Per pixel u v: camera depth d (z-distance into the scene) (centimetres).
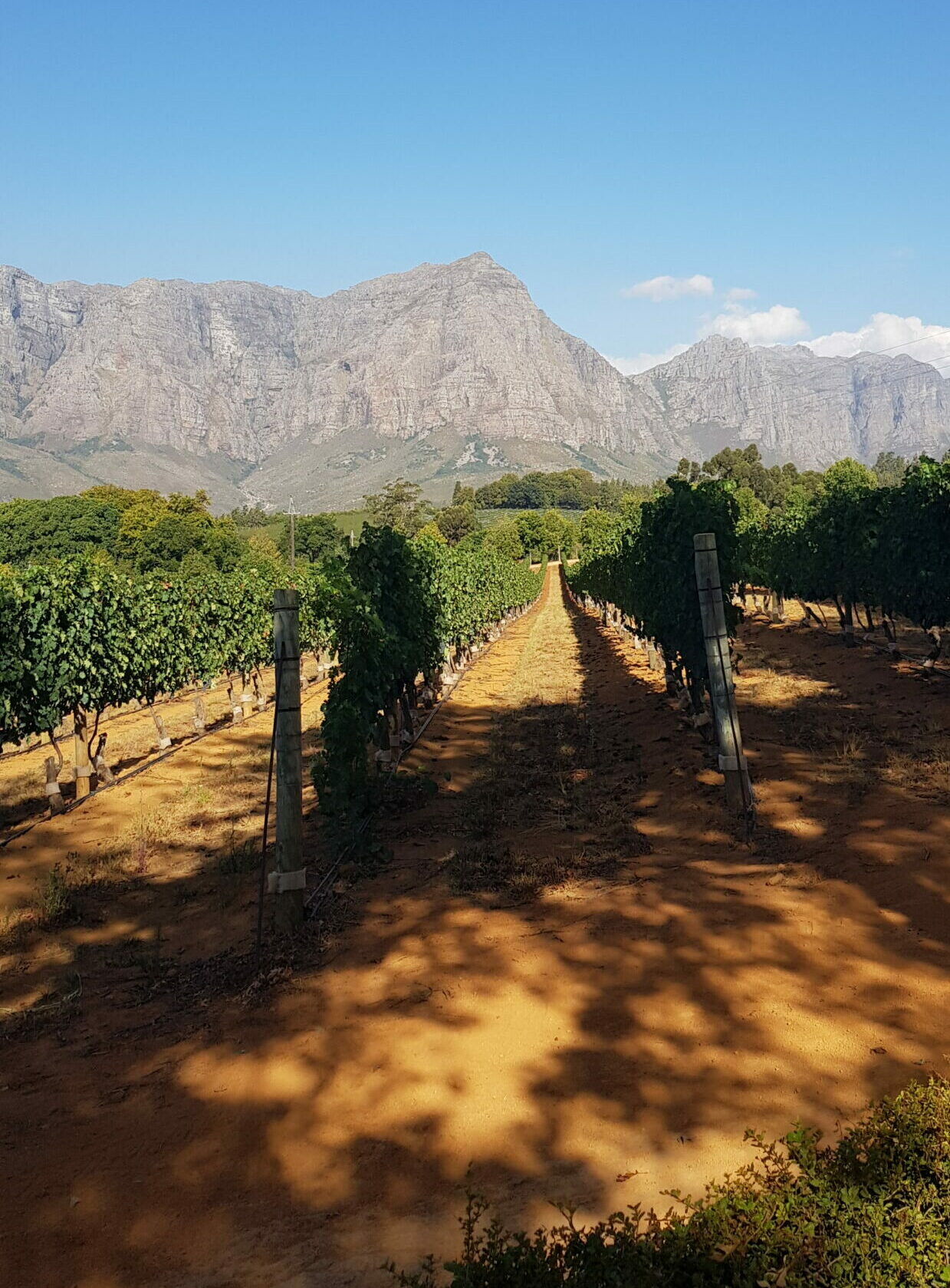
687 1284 278
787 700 1491
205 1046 550
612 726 1545
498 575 3941
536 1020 527
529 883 765
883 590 1802
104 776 1400
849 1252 273
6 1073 546
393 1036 527
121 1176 424
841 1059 448
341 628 1007
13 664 1201
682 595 1264
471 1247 300
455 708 1939
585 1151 401
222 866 927
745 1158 379
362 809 936
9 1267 365
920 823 771
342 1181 402
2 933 792
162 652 1689
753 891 690
